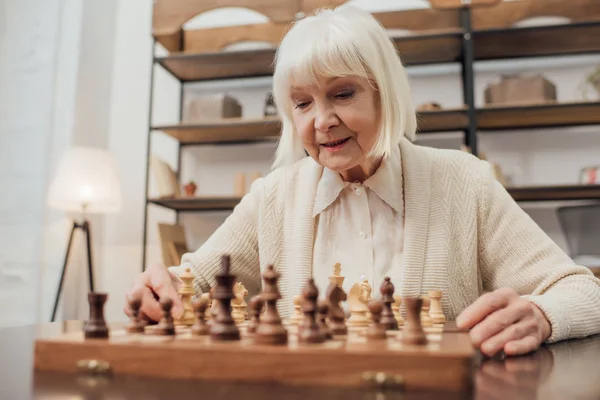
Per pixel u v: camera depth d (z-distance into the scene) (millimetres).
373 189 1229
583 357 732
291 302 1261
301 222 1281
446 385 522
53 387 540
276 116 3041
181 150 3457
